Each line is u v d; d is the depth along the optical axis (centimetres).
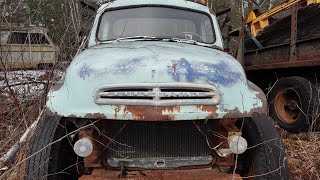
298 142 465
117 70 265
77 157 310
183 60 272
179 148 287
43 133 304
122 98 256
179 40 389
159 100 251
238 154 286
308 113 506
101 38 403
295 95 552
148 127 284
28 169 286
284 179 288
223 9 484
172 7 424
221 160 288
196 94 257
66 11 558
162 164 287
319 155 410
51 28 556
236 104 267
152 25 408
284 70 607
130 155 286
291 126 539
